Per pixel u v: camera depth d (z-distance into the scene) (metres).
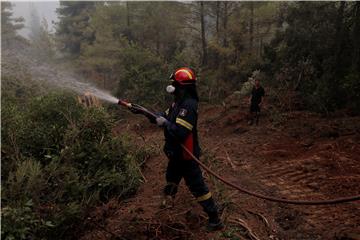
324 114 11.45
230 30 22.75
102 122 5.64
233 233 3.96
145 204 4.83
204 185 3.96
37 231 3.72
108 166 5.38
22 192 3.92
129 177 5.41
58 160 4.75
